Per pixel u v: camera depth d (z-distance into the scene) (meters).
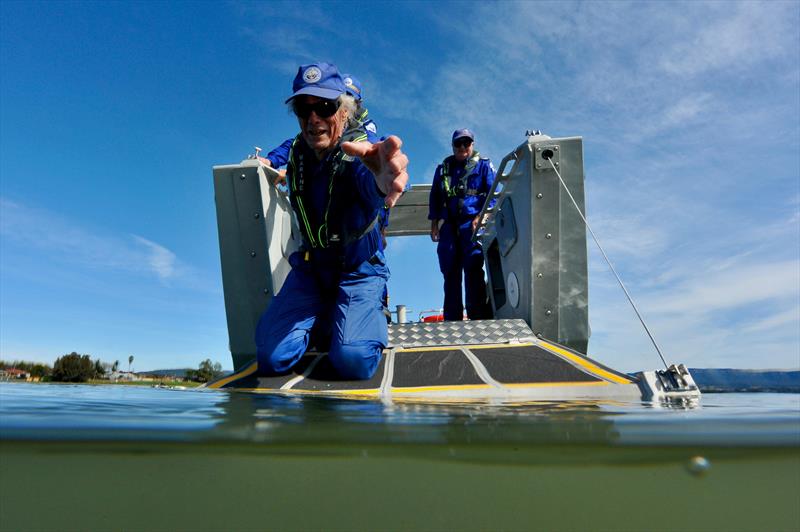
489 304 4.23
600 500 0.53
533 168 2.79
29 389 1.57
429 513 0.51
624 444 0.66
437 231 4.43
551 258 2.83
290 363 2.34
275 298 2.59
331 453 0.61
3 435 0.67
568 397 1.75
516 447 0.64
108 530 0.48
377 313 2.43
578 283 2.83
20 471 0.56
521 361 2.34
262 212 2.80
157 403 1.13
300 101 2.27
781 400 1.63
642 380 1.95
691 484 0.56
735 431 0.75
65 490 0.53
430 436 0.72
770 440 0.68
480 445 0.65
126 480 0.56
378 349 2.34
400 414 1.01
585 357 2.37
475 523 0.49
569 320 2.83
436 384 2.06
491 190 3.31
